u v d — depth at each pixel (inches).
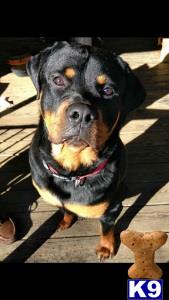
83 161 19.4
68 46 18.4
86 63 17.9
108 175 20.2
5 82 37.5
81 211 21.2
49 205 26.8
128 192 27.5
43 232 25.3
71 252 24.3
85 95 17.7
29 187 27.9
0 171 29.1
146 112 33.9
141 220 25.9
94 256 24.0
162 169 29.2
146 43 42.6
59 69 18.1
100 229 25.3
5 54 41.0
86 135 17.6
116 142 20.3
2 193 27.6
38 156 20.7
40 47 41.6
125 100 19.8
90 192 20.2
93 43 38.7
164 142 31.2
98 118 17.6
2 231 24.3
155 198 27.2
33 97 35.6
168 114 33.7
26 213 26.4
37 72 19.6
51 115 18.5
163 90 36.2
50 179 20.6
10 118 33.2
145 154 30.3
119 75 18.9
